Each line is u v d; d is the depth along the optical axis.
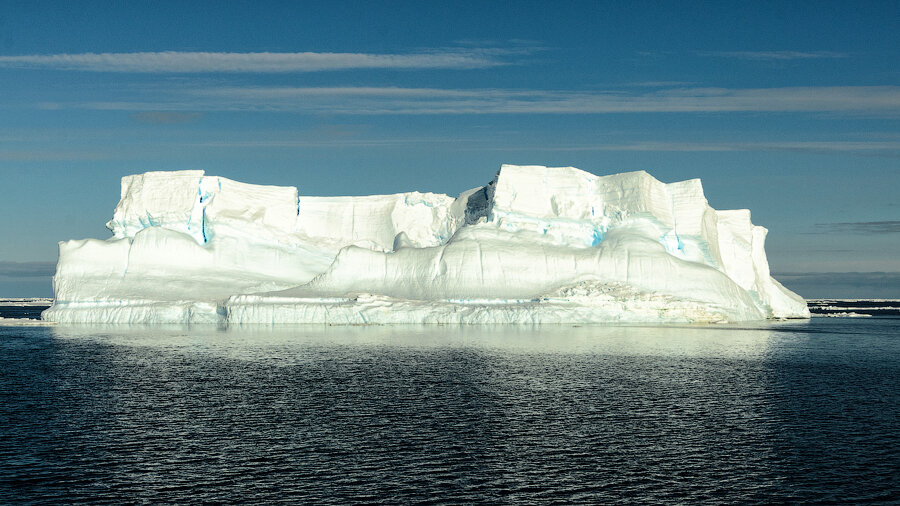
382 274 155.88
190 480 45.22
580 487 44.34
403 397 68.56
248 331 135.25
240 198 181.38
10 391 71.94
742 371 84.69
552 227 163.38
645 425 58.03
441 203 192.12
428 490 43.75
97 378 79.38
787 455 50.22
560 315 142.25
